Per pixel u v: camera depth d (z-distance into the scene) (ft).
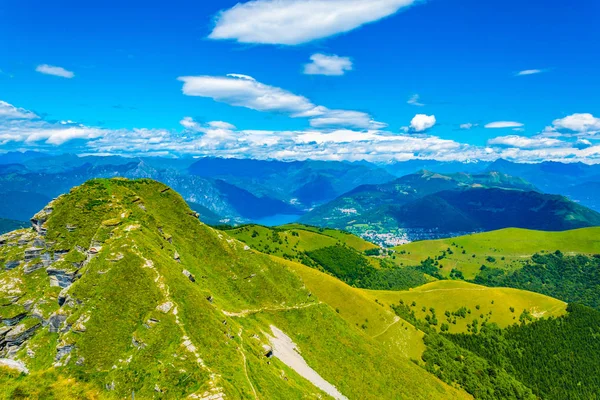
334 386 538.47
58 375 377.71
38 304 513.45
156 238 579.07
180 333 400.67
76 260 544.62
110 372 375.25
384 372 634.02
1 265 605.73
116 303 431.43
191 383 351.25
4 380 392.27
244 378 381.40
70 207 621.72
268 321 602.85
